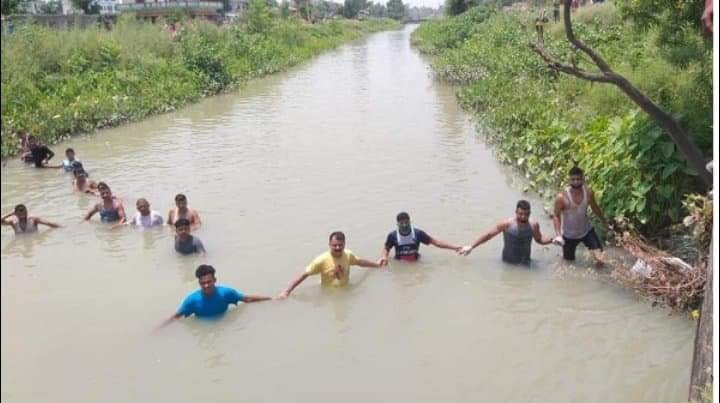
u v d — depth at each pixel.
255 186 13.25
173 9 48.81
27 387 6.43
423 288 8.40
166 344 7.20
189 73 27.72
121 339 7.30
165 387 6.43
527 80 19.17
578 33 22.95
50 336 7.37
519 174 13.48
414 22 165.62
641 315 7.54
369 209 11.59
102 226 10.93
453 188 12.72
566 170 11.02
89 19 32.34
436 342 7.14
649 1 9.55
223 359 6.89
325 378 6.53
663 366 6.58
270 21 48.66
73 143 18.14
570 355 6.83
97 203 11.50
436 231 10.42
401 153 15.77
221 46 36.03
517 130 14.77
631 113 9.63
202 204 12.13
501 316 7.66
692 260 7.98
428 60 43.62
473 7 53.28
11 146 16.08
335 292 8.34
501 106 17.22
